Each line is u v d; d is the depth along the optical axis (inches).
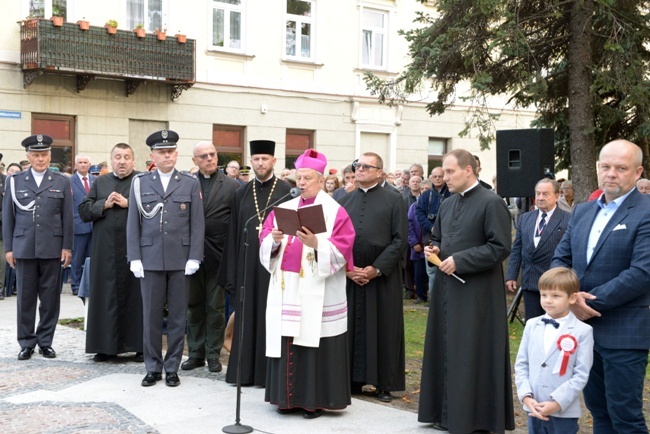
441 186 421.1
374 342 241.9
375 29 863.1
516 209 444.1
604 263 171.5
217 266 276.4
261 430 206.4
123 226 283.6
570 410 168.2
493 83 478.9
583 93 453.4
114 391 244.4
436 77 484.4
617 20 439.5
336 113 837.8
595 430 186.4
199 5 743.7
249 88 777.6
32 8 659.4
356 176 251.1
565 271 169.2
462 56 460.8
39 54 636.1
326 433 204.5
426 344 211.2
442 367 208.2
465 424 199.5
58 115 679.1
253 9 776.3
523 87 462.9
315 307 215.6
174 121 738.2
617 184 170.2
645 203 170.2
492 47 433.7
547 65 490.3
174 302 256.5
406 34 486.3
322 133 829.8
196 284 277.7
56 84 672.4
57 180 296.2
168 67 710.5
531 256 276.5
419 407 210.7
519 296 376.2
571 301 168.9
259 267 252.5
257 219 255.0
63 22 649.6
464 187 209.3
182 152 744.3
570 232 184.4
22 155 660.1
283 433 204.2
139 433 201.6
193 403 231.6
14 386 249.3
